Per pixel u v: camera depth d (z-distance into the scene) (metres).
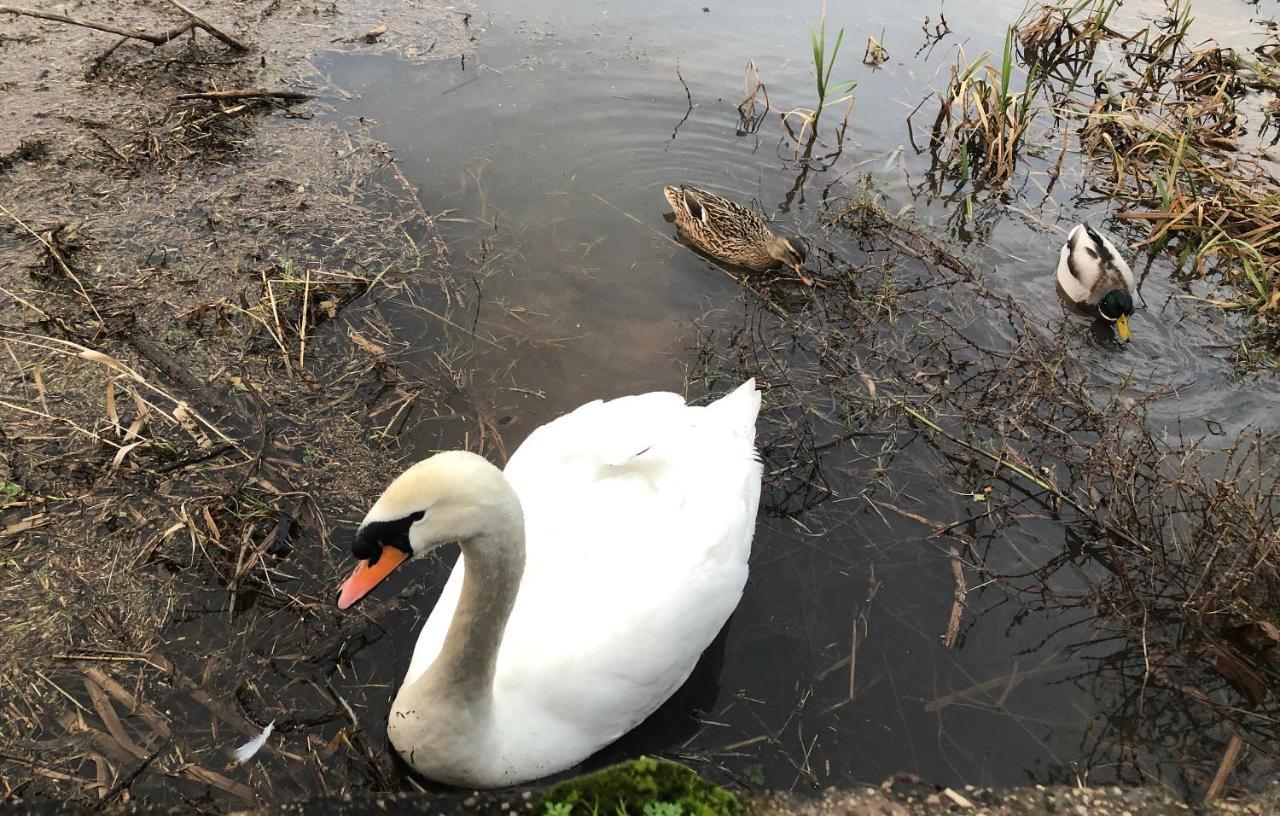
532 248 2.15
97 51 2.55
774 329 2.05
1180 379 2.00
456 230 2.16
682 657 1.28
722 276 2.21
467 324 1.93
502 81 2.71
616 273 2.14
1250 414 1.91
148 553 1.41
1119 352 2.06
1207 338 2.11
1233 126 2.74
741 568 1.38
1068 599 1.53
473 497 0.98
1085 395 1.90
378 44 2.80
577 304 2.03
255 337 1.82
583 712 1.20
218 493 1.51
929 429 1.82
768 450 1.76
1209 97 2.90
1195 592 1.47
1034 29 3.05
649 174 2.45
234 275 1.95
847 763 1.27
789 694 1.36
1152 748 1.33
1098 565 1.59
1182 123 2.76
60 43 2.57
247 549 1.42
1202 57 2.98
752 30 3.10
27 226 1.97
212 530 1.43
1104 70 3.04
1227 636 1.49
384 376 1.78
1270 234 2.31
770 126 2.68
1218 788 1.28
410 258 2.06
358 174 2.28
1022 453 1.78
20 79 2.41
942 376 1.93
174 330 1.80
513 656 1.19
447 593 1.28
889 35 3.12
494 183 2.33
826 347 1.96
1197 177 2.55
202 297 1.88
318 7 2.92
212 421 1.64
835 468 1.73
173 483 1.52
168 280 1.91
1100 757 1.31
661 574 1.26
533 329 1.94
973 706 1.36
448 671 1.10
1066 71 3.06
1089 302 2.12
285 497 1.52
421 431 1.69
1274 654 1.45
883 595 1.51
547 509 1.32
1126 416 1.79
